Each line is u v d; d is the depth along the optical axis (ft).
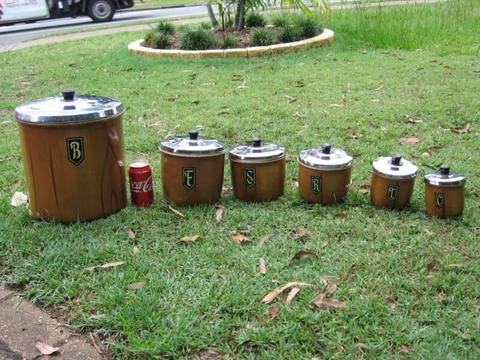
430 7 31.45
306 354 6.12
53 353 6.34
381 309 6.77
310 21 26.23
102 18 46.19
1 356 6.36
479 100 15.83
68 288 7.36
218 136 13.61
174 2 66.49
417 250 8.16
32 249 8.34
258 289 7.24
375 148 12.42
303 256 8.02
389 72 19.86
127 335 6.46
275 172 9.78
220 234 8.77
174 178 9.58
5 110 17.07
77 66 23.44
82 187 8.93
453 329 6.42
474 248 8.23
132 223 9.10
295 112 15.29
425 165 11.43
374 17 28.73
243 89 18.19
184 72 21.06
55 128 8.52
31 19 44.16
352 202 9.84
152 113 15.80
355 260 7.89
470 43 24.80
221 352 6.21
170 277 7.55
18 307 7.20
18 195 10.20
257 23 27.96
